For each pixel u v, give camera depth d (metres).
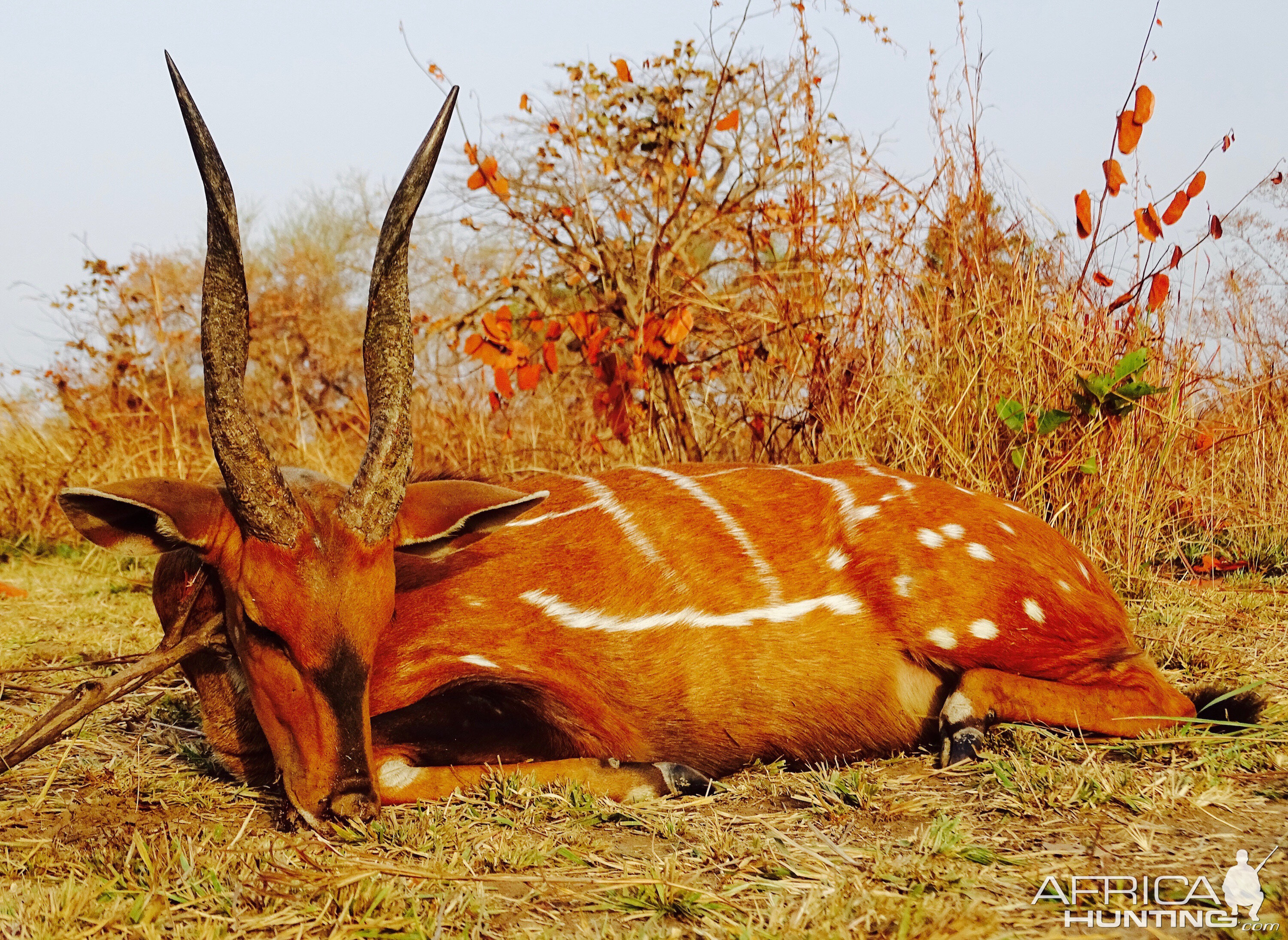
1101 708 3.34
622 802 3.08
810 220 6.12
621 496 3.60
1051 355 5.31
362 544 2.82
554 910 2.37
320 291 12.47
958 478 5.27
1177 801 2.81
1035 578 3.48
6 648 4.84
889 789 3.07
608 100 6.65
